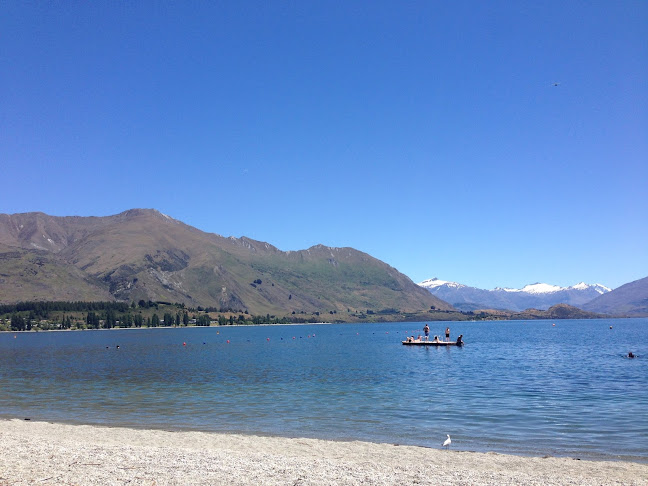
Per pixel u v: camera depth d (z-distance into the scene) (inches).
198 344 7677.2
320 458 1170.0
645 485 937.5
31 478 882.8
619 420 1620.3
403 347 6205.7
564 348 5625.0
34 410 1882.4
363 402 2001.7
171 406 1943.9
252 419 1686.8
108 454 1104.2
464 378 2797.7
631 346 5885.8
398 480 931.3
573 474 1042.1
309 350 5836.6
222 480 906.1
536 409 1820.9
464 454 1216.8
